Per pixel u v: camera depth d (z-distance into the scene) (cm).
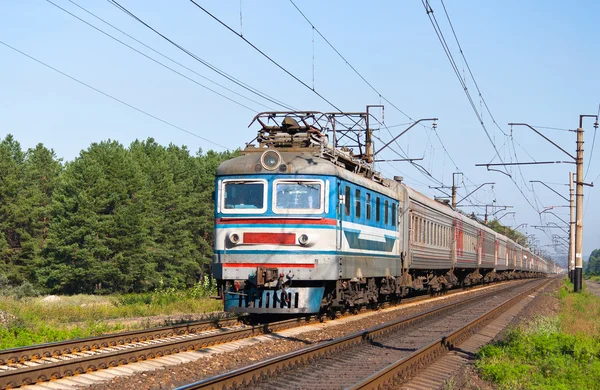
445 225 3269
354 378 1038
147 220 6116
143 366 1103
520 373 1106
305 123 1820
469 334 1688
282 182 1667
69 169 7456
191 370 1086
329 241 1659
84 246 5672
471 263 4016
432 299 3141
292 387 962
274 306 1648
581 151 3647
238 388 920
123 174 6028
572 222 5975
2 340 1348
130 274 5762
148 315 2228
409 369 1091
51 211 6069
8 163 6725
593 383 1075
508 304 2720
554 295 3900
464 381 1066
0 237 6300
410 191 2567
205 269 7212
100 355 1073
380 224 2109
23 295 3353
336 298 1759
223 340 1405
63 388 919
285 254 1641
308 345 1425
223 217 1688
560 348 1385
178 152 9438
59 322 1906
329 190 1669
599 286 7562
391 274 2250
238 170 1691
